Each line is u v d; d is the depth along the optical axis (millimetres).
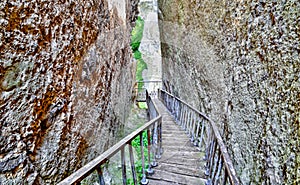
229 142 3627
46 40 2109
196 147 4504
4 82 1633
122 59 6020
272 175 2225
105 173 3391
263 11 2588
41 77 2020
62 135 2342
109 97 4246
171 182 3008
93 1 3387
